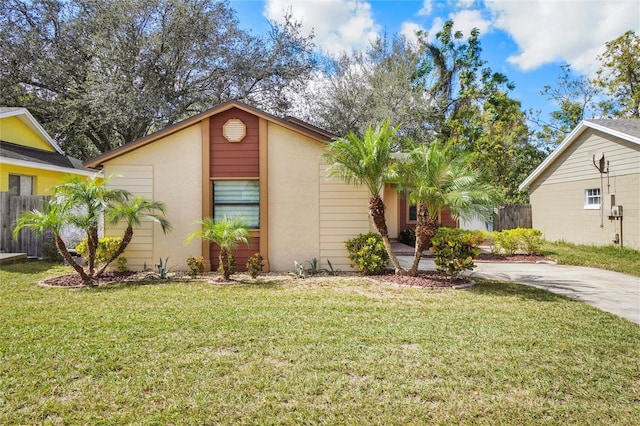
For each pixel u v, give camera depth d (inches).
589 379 133.3
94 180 310.8
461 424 106.9
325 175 345.4
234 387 126.3
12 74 702.5
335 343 165.2
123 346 160.6
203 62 779.4
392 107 854.5
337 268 352.2
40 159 535.5
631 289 284.7
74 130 762.2
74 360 146.1
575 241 566.9
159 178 350.3
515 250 484.7
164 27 729.6
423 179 295.4
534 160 1025.5
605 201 508.1
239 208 355.3
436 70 997.8
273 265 351.9
